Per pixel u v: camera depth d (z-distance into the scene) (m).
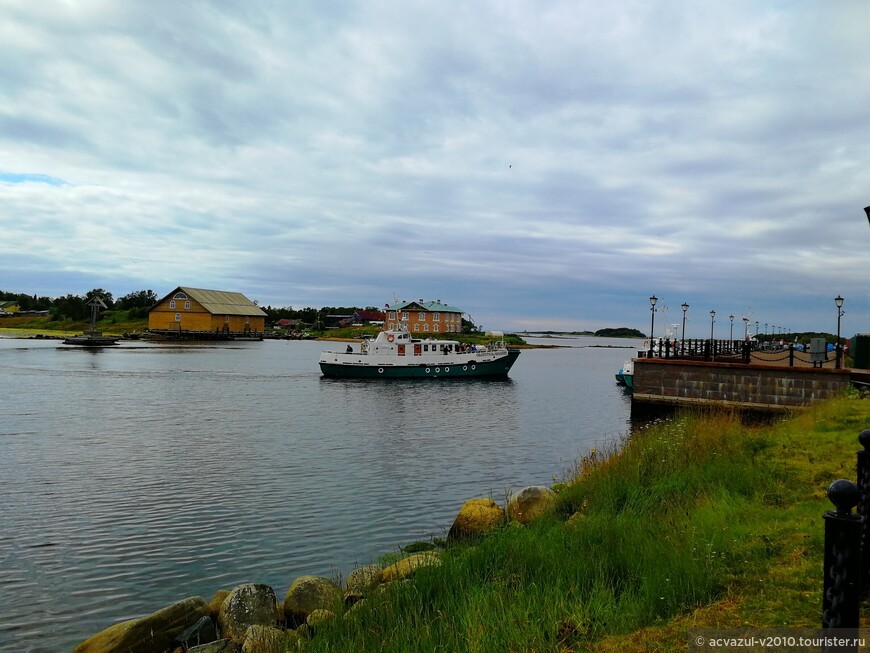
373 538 13.32
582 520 9.23
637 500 10.36
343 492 17.02
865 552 5.05
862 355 26.41
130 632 8.04
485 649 5.29
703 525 7.54
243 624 8.53
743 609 5.22
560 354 139.62
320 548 12.73
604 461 13.88
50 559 12.08
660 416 28.17
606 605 5.79
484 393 47.72
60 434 25.62
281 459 21.38
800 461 10.58
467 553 8.51
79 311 156.12
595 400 43.84
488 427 30.00
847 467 9.78
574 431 29.05
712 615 5.20
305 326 177.50
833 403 17.64
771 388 25.97
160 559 12.12
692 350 35.88
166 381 49.16
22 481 17.94
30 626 9.47
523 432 28.53
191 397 39.53
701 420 15.73
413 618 6.46
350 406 37.47
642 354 47.22
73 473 18.95
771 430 14.92
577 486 12.35
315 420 31.27
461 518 12.04
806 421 15.09
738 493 9.24
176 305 127.12
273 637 7.53
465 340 127.44
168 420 29.97
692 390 27.53
